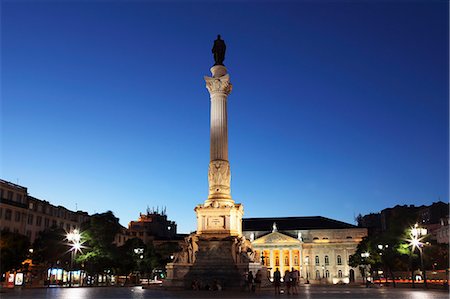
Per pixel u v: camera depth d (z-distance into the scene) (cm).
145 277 12044
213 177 5216
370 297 3356
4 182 8506
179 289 4512
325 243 16662
